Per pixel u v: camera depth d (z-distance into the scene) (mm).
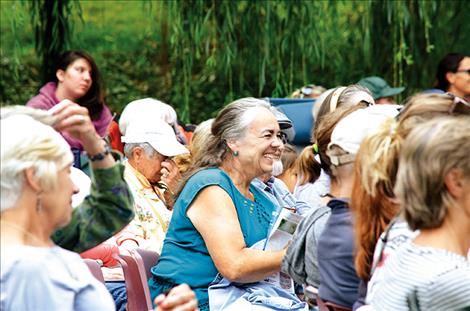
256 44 13516
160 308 4461
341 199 5137
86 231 4777
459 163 4160
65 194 4293
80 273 4375
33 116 4449
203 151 6906
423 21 13914
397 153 4637
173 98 15336
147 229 7598
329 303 5090
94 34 17266
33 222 4254
